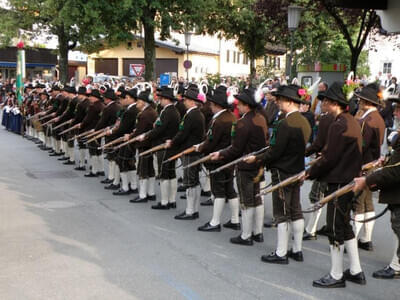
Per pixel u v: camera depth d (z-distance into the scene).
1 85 30.16
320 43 27.16
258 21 23.00
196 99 7.61
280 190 5.64
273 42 24.94
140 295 4.75
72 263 5.54
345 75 18.14
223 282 5.13
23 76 19.11
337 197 4.90
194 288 4.95
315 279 5.27
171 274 5.30
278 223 5.71
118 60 39.47
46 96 15.24
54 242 6.26
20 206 8.05
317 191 6.66
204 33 25.17
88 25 19.06
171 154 7.80
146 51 19.80
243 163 6.19
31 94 16.91
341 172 4.88
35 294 4.71
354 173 4.91
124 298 4.67
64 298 4.64
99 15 18.61
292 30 13.84
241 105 6.25
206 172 9.02
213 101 6.87
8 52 35.41
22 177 10.56
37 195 8.90
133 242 6.35
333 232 4.98
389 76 12.53
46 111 14.36
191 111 7.61
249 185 6.27
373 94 6.02
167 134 8.00
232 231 7.00
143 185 8.51
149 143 8.31
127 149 8.93
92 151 10.69
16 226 6.93
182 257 5.85
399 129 4.90
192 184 7.48
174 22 19.62
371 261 5.88
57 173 11.12
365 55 29.08
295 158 5.61
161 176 8.02
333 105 4.96
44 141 14.91
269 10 17.22
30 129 16.78
